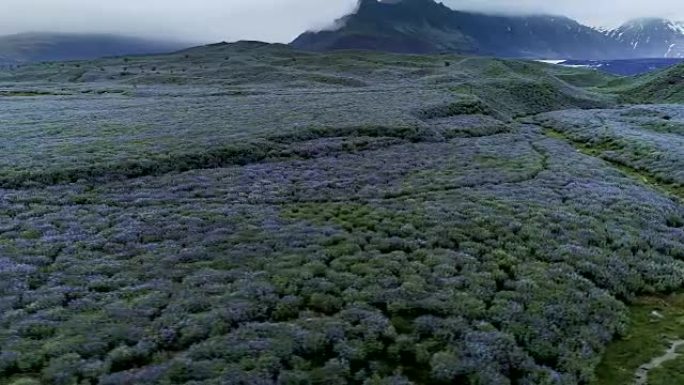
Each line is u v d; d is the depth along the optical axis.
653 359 16.23
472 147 48.66
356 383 14.23
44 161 37.03
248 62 179.25
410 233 24.89
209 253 22.05
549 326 17.27
